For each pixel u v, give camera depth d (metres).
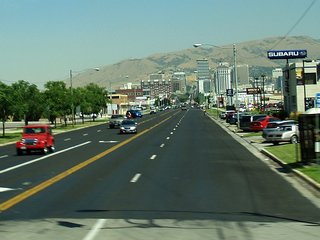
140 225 12.00
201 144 41.19
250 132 56.12
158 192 17.22
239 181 19.88
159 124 83.44
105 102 112.31
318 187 17.45
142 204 14.95
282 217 12.91
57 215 13.32
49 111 77.62
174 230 11.45
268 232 11.20
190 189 17.84
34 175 22.55
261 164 26.28
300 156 27.11
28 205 14.92
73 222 12.38
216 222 12.34
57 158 31.08
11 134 66.69
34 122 101.56
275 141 38.94
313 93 79.81
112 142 45.44
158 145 40.56
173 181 19.97
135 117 121.31
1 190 18.05
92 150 36.78
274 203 15.00
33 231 11.39
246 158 29.53
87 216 13.14
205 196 16.33
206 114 131.75
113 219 12.73
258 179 20.45
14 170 24.84
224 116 95.31
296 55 87.69
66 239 10.58
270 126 41.72
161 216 13.12
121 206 14.62
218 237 10.74
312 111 24.88
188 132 59.47
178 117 116.56
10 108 58.88
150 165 26.02
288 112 88.12
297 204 14.80
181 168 24.58
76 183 19.64
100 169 24.45
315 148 24.39
